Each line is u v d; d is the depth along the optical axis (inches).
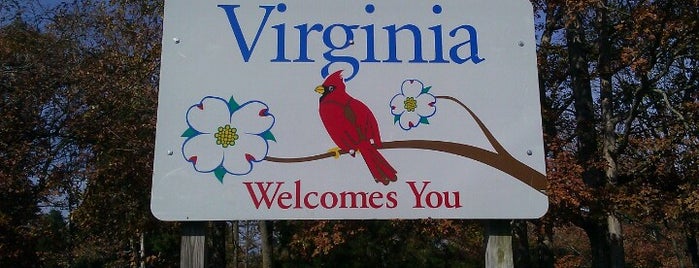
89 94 484.4
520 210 161.3
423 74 167.6
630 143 543.8
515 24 171.9
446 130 164.7
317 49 167.9
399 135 163.8
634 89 532.4
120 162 472.7
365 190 160.4
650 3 458.6
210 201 157.8
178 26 166.7
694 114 495.8
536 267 819.4
